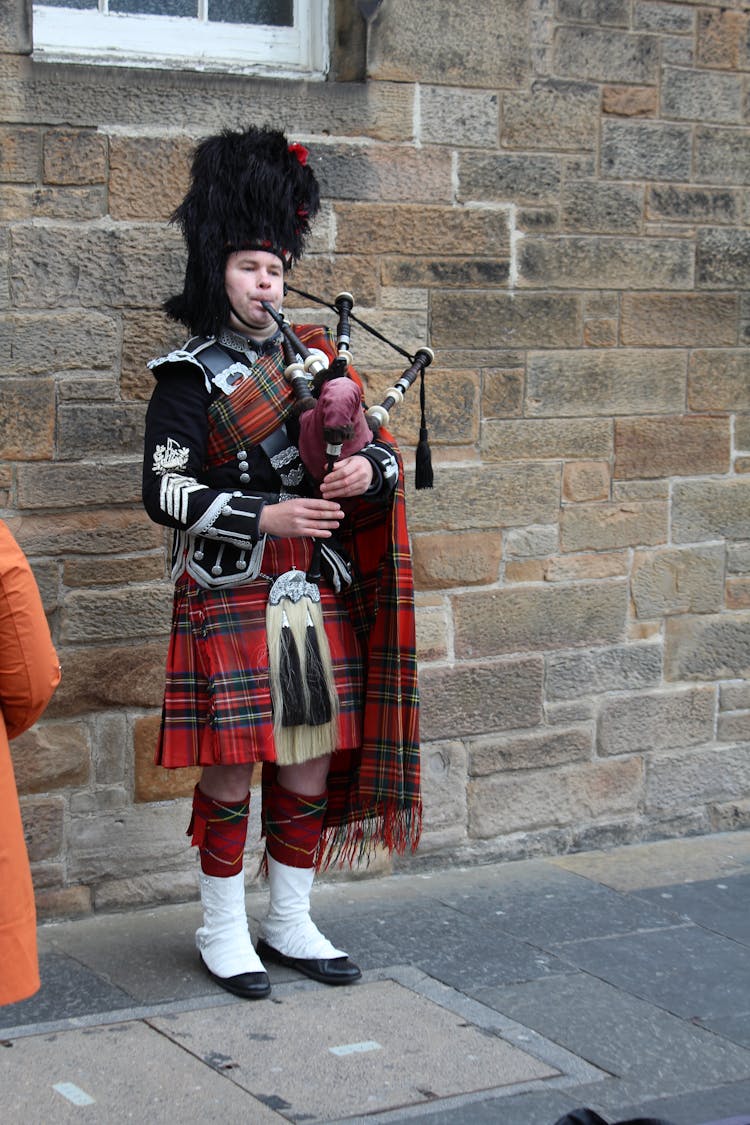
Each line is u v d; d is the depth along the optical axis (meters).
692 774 4.60
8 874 2.34
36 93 3.57
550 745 4.36
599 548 4.38
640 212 4.32
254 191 3.21
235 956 3.35
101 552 3.72
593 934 3.76
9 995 2.33
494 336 4.16
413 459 4.10
